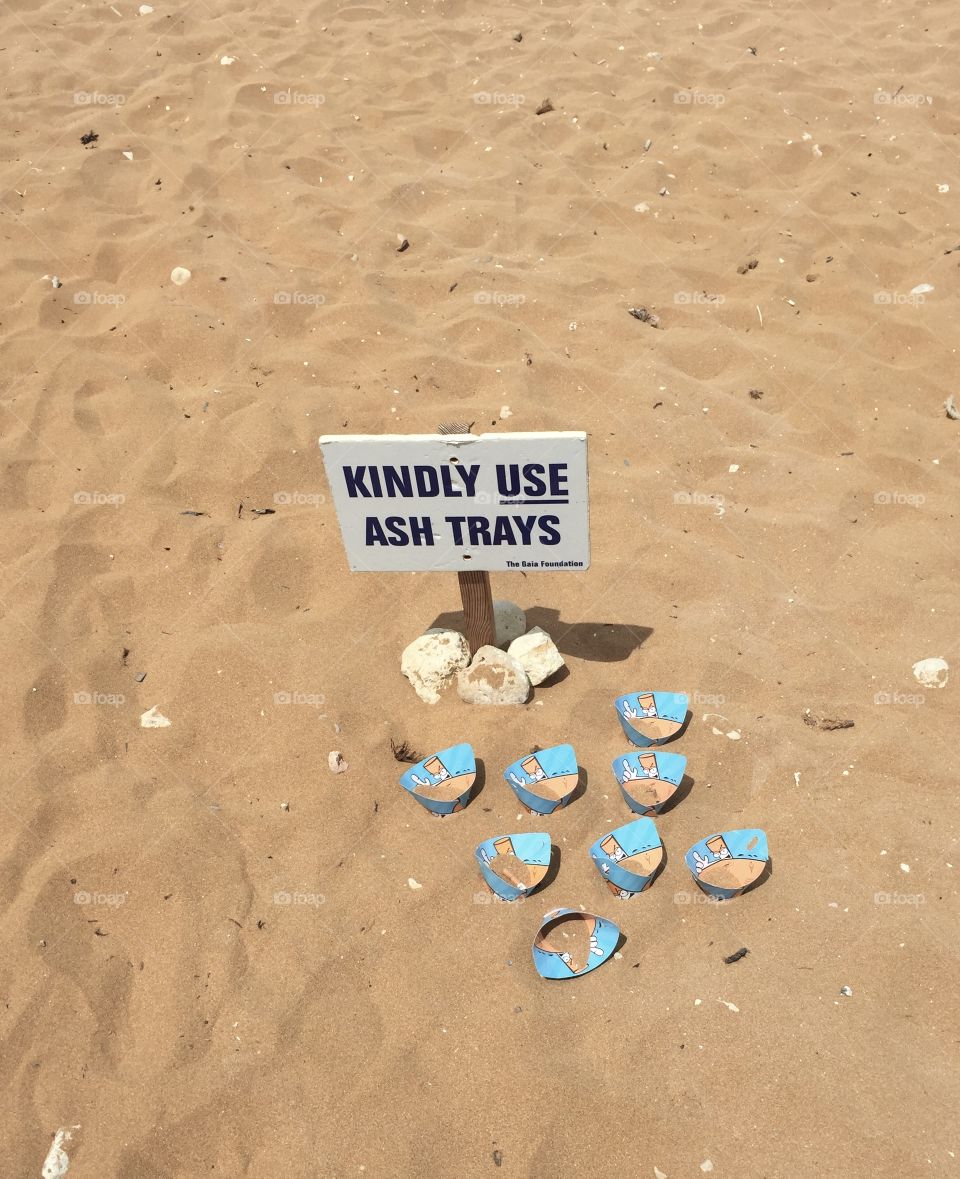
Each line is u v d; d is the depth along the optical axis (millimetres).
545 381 1809
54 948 1077
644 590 1443
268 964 1054
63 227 2193
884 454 1649
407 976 1038
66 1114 966
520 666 1277
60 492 1598
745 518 1547
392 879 1118
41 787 1218
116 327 1922
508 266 2086
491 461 1112
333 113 2621
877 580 1438
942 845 1126
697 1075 959
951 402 1727
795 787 1189
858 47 2930
